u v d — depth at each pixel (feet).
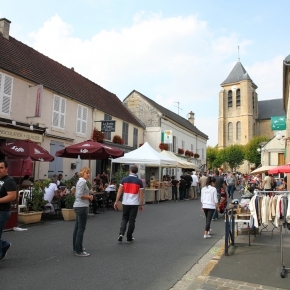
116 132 72.95
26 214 28.32
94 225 29.73
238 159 183.62
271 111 225.97
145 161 50.70
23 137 41.47
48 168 49.65
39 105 45.88
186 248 21.52
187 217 36.58
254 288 13.82
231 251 20.48
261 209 18.90
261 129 224.12
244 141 210.18
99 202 41.19
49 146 50.11
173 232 27.22
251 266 17.08
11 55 47.91
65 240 22.81
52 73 57.06
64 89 56.08
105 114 68.08
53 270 16.06
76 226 19.07
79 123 58.85
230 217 22.81
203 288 13.80
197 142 128.98
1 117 41.01
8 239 22.80
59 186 41.70
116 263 17.53
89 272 15.87
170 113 111.04
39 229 26.86
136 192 23.18
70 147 37.73
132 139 81.41
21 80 45.29
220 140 220.64
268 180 51.96
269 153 101.45
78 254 18.79
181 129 108.78
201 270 16.76
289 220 16.67
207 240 24.29
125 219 23.15
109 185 43.60
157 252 20.18
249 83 214.28
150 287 14.07
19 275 15.21
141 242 22.94
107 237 24.43
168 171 95.35
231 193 60.64
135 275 15.61
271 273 15.88
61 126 53.42
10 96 42.93
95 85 77.00
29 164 33.65
